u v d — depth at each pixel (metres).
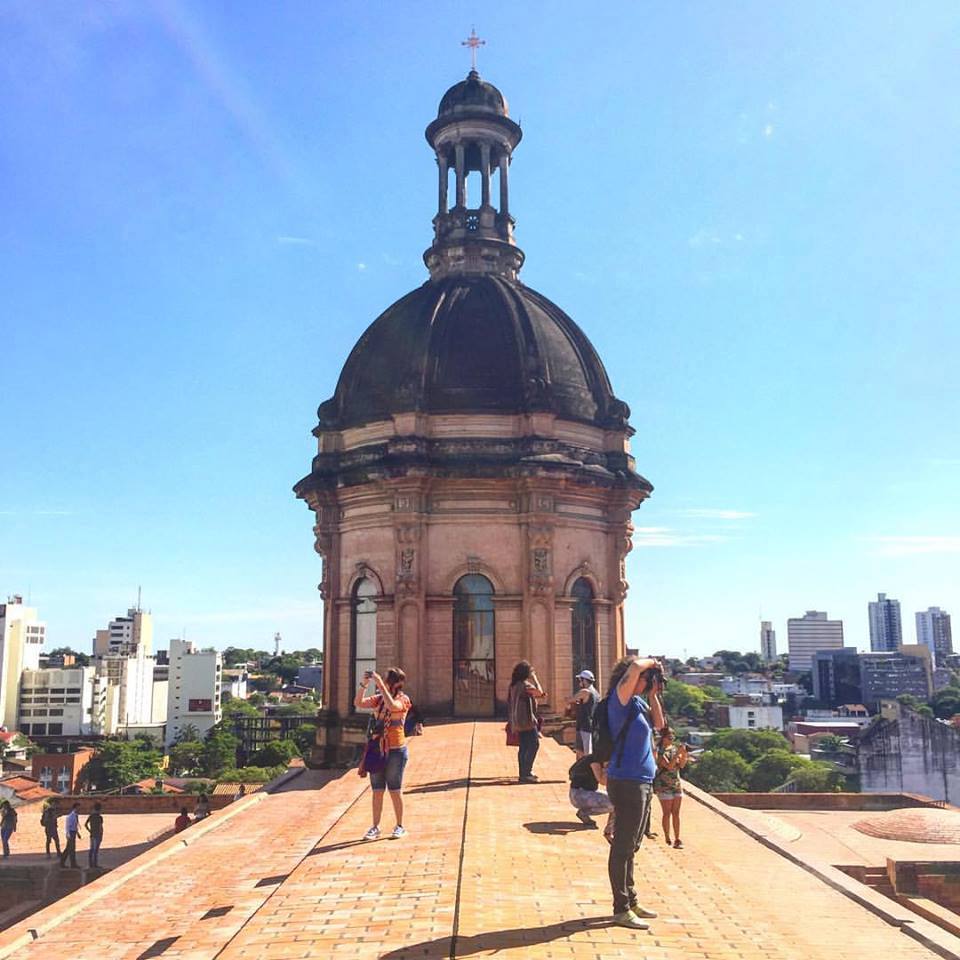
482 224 36.00
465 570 30.12
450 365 31.84
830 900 11.52
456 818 13.85
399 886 9.85
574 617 31.39
